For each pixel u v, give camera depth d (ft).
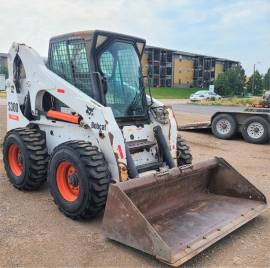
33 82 18.92
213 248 13.60
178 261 11.63
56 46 18.34
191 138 37.91
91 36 16.39
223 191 17.39
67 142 15.83
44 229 14.79
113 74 17.33
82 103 15.98
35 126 19.49
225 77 197.98
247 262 12.70
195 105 102.42
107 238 14.01
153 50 221.05
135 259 12.66
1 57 162.40
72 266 12.19
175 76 240.94
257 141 35.78
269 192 20.18
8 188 19.56
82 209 14.96
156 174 14.62
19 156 18.89
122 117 17.52
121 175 15.10
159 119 18.26
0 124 41.57
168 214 15.23
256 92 208.54
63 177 16.12
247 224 15.66
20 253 12.92
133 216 12.44
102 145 15.34
